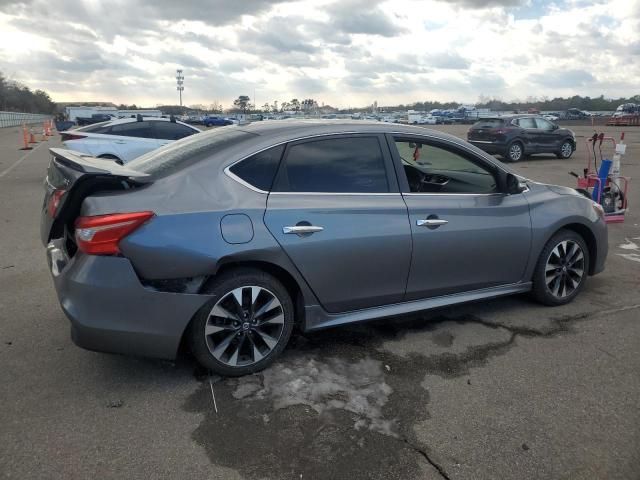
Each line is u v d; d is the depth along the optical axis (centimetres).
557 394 322
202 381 330
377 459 262
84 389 319
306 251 334
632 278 541
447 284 399
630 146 2473
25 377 331
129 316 298
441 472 254
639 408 309
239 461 258
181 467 253
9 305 448
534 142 1844
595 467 259
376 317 375
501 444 275
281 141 344
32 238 684
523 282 440
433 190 398
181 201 308
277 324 340
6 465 251
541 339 398
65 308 297
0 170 1464
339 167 358
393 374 343
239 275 321
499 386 330
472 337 400
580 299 480
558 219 439
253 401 309
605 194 807
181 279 307
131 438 273
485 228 403
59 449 264
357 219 351
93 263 291
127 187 312
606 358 369
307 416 295
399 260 368
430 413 300
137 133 1145
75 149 1081
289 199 336
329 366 352
